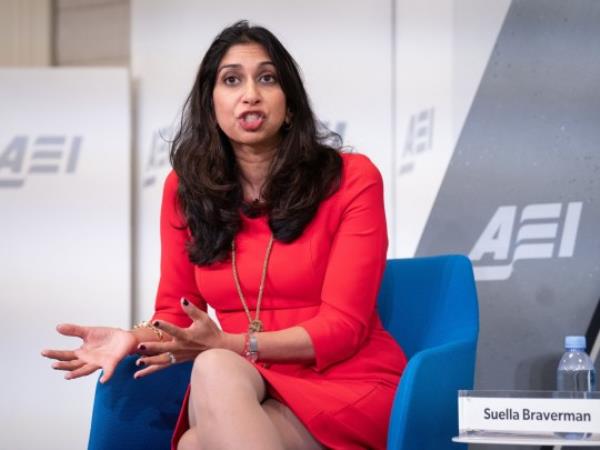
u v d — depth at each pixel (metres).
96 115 4.04
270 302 2.62
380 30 3.92
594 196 3.61
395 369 2.61
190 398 2.34
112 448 2.61
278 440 2.16
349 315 2.51
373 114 3.90
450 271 2.80
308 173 2.63
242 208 2.69
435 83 3.83
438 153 3.81
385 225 2.67
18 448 3.88
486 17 3.78
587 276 3.60
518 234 3.68
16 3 4.44
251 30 2.72
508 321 3.67
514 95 3.72
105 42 4.50
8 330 3.95
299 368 2.54
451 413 2.45
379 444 2.49
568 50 3.67
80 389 3.90
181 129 2.85
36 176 4.02
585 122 3.64
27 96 4.05
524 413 2.20
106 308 3.95
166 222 2.83
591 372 3.43
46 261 3.98
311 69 3.96
